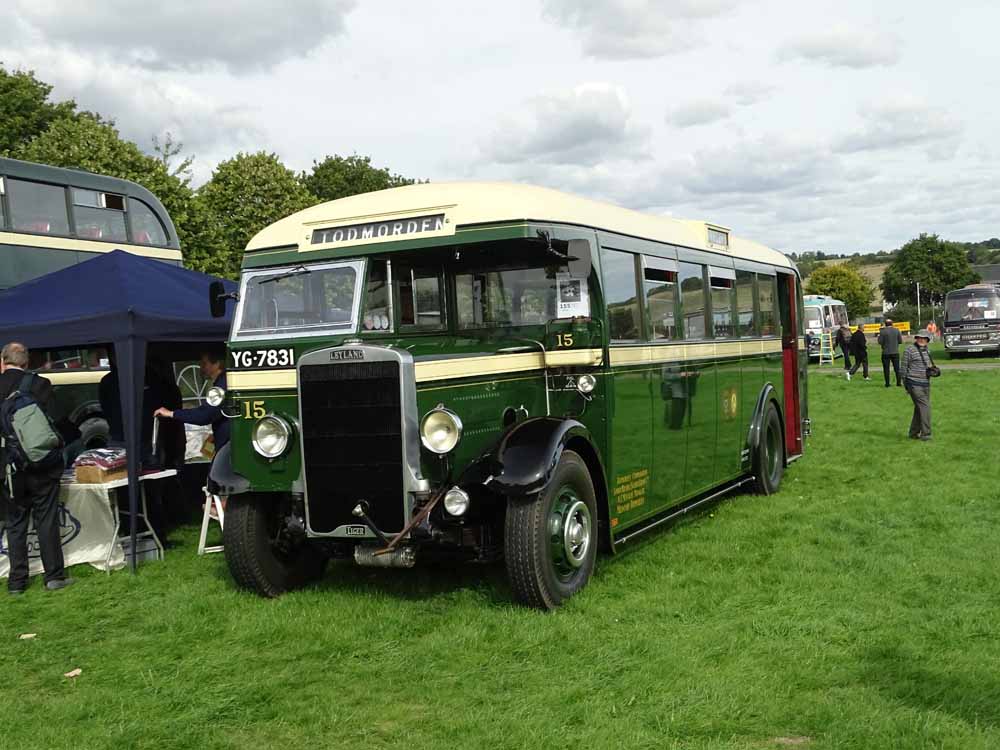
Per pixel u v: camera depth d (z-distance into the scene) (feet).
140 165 102.01
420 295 23.44
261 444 21.62
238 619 21.33
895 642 18.04
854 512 30.76
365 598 22.27
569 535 21.36
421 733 14.85
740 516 31.19
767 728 14.44
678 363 27.81
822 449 46.42
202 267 108.68
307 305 22.65
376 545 20.52
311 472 20.76
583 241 20.94
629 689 16.15
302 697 16.60
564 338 22.58
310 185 193.36
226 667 18.33
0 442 25.54
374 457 20.06
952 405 65.26
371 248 22.43
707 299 30.73
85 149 98.12
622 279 24.66
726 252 32.99
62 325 28.30
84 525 27.76
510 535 20.44
